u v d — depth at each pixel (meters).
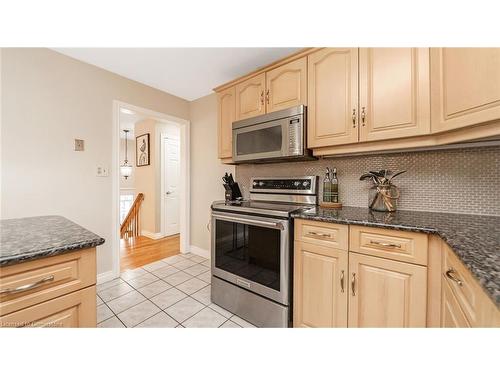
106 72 2.20
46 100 1.82
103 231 2.20
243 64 2.09
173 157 4.16
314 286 1.31
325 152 1.56
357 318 1.16
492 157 1.24
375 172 1.48
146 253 3.13
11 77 1.66
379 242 1.09
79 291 0.75
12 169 1.67
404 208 1.50
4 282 0.61
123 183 6.46
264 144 1.81
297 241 1.38
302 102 1.62
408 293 1.02
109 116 2.23
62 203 1.92
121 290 2.05
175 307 1.77
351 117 1.39
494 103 0.81
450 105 1.01
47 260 0.68
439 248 0.95
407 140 1.25
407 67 1.21
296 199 1.92
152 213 3.92
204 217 2.98
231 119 2.12
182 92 2.80
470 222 1.08
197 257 2.96
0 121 1.62
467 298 0.70
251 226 1.58
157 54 1.93
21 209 1.71
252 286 1.55
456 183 1.34
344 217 1.25
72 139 1.97
